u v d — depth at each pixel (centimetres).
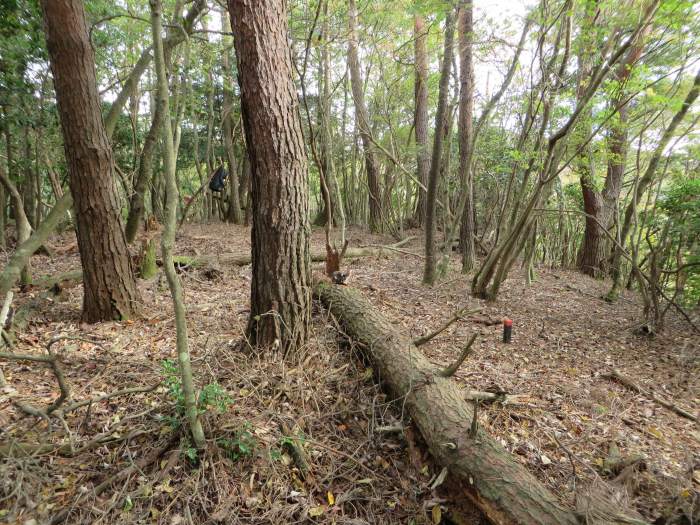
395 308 520
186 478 224
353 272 705
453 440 241
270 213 307
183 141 1440
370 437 281
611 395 346
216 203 1672
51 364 205
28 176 791
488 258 582
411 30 884
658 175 630
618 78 459
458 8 552
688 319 489
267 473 237
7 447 216
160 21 205
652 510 219
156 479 220
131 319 422
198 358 319
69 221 1019
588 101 455
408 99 1245
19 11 476
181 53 733
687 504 205
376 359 338
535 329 498
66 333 383
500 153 928
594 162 680
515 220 561
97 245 398
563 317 555
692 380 377
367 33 727
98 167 382
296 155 305
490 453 229
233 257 696
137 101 1020
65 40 344
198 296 513
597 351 444
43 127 697
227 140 1356
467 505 228
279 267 319
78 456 231
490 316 524
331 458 260
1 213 684
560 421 305
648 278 502
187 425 245
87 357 342
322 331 376
